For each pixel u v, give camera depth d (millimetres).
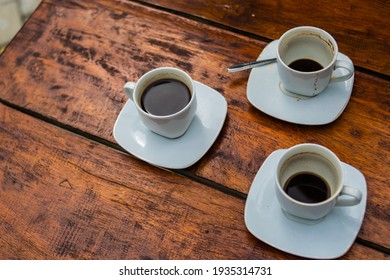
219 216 713
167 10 853
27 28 870
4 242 732
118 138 758
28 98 815
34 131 791
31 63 841
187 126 742
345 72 762
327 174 675
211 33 824
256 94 766
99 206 736
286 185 682
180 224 715
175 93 739
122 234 719
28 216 742
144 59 819
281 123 756
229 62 801
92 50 837
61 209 741
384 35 789
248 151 744
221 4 842
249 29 819
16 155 779
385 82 760
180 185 735
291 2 828
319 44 742
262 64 775
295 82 728
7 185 763
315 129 747
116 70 818
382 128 735
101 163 760
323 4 821
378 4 810
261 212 700
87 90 810
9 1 1263
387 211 692
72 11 873
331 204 641
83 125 788
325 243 678
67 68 830
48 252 721
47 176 761
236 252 696
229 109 771
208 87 776
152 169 749
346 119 747
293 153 666
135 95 727
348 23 804
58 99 810
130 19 852
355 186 697
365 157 723
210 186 731
